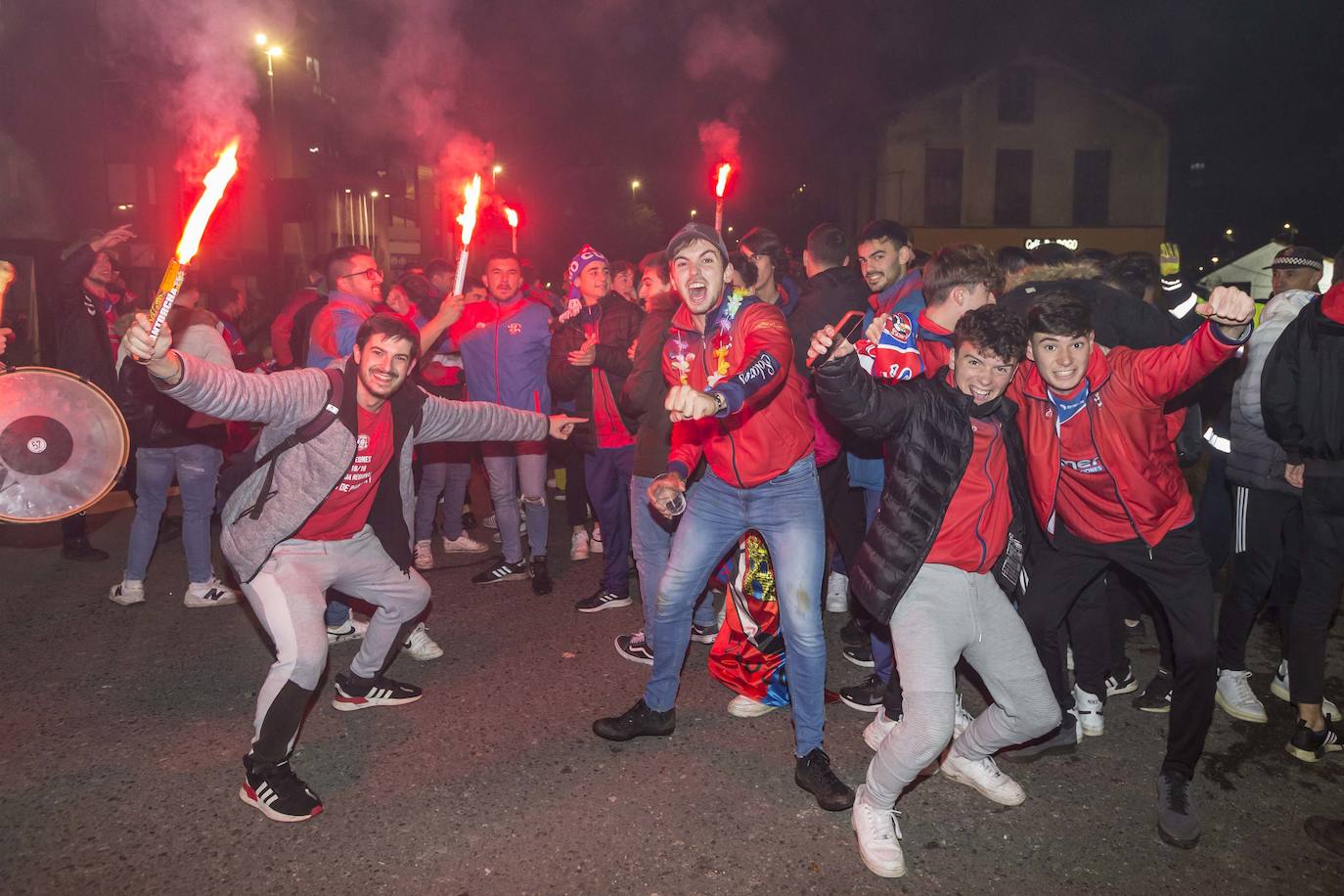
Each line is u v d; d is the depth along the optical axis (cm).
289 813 321
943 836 312
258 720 321
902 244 415
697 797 336
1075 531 331
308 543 345
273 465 325
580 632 501
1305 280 391
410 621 397
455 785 345
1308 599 355
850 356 275
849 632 470
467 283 760
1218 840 309
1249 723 390
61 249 1012
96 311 622
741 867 296
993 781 332
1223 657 402
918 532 287
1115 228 2716
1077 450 316
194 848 307
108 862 300
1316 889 284
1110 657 402
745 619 389
